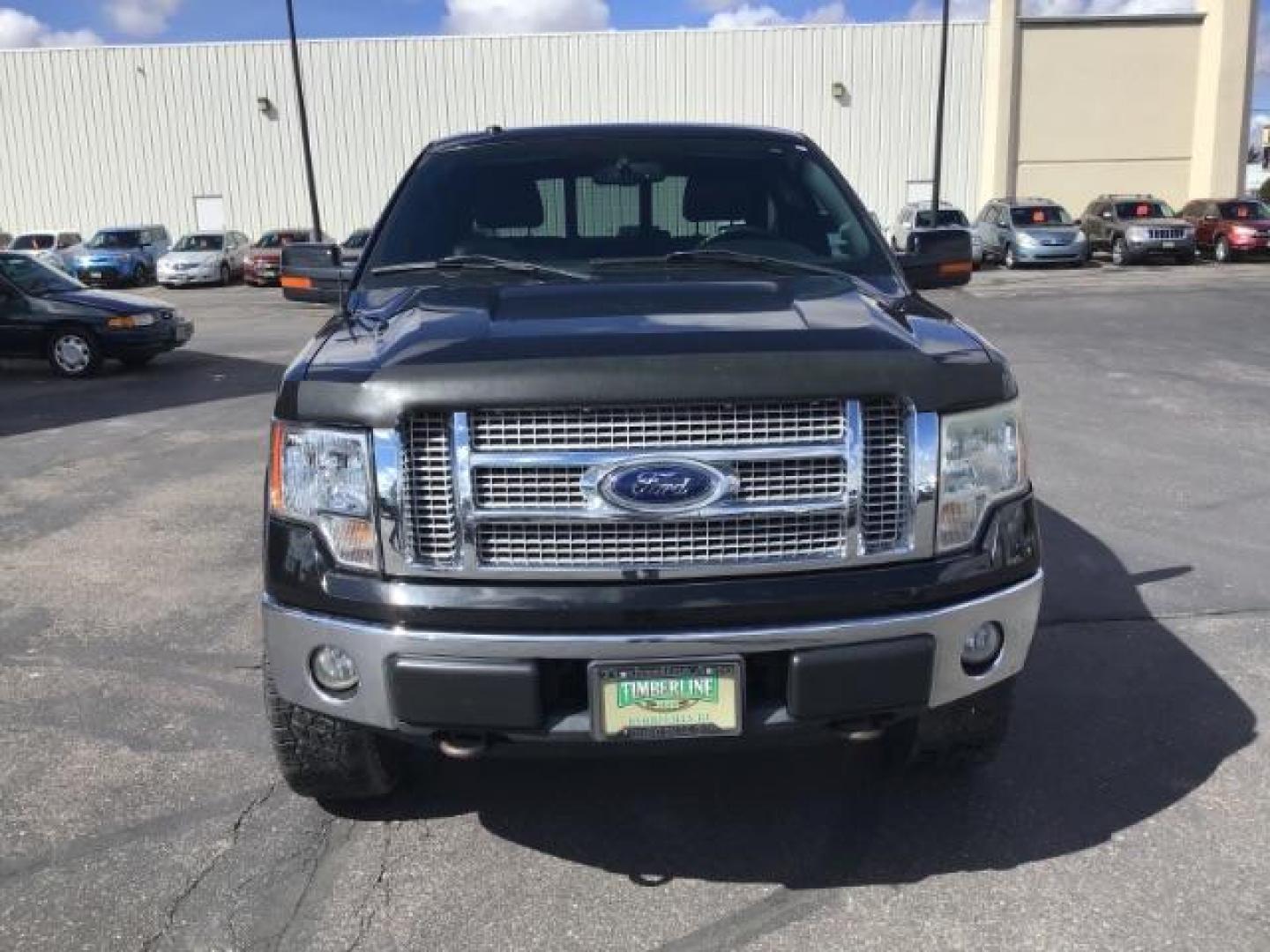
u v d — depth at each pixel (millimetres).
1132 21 34062
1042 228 27922
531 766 3602
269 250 29812
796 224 3914
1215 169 34312
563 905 2893
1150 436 8320
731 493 2559
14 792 3459
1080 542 5836
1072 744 3701
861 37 34375
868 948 2695
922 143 35062
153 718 3965
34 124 36031
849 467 2588
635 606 2547
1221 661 4336
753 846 3150
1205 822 3217
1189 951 2662
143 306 13195
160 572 5613
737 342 2609
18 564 5762
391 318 3102
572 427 2531
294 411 2688
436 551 2609
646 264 3727
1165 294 19781
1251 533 5953
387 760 3203
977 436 2709
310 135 35562
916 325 2936
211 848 3148
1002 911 2832
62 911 2861
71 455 8516
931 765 3406
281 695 2814
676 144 4094
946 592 2674
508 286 3449
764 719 2641
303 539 2699
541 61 34781
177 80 35531
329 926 2809
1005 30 33969
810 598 2580
